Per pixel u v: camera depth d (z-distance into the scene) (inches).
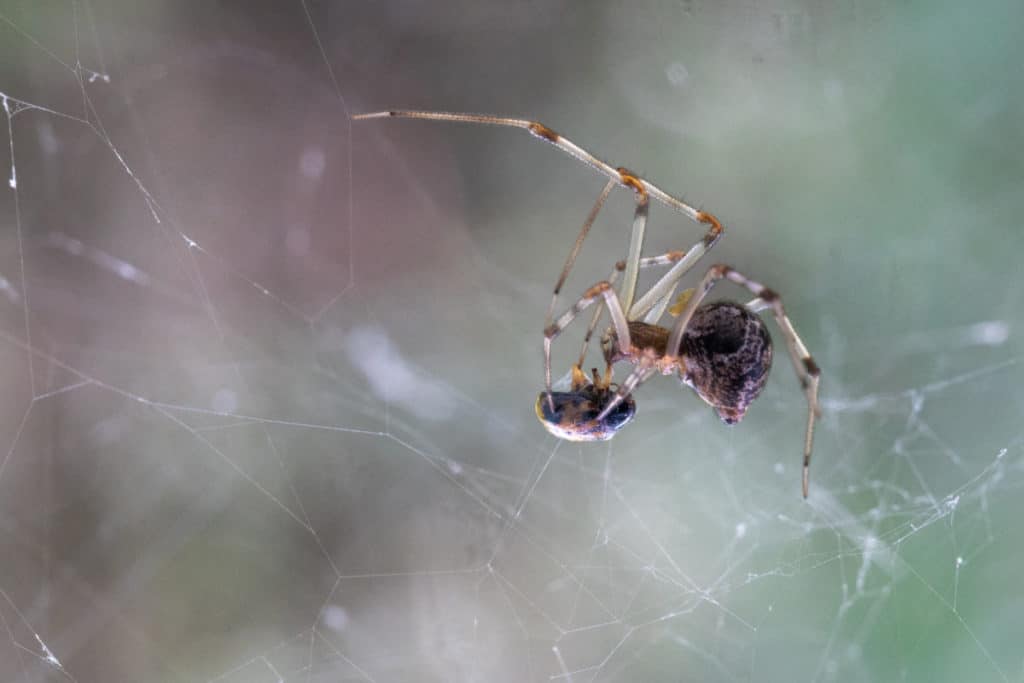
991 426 3.2
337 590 3.1
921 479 3.2
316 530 3.1
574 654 3.0
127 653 3.0
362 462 3.2
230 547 3.1
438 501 3.1
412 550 3.1
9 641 3.0
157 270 3.2
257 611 3.1
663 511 3.2
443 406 3.2
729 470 3.2
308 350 3.2
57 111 3.1
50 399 3.1
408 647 3.0
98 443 3.1
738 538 3.2
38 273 3.1
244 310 3.2
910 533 3.1
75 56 3.1
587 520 3.2
